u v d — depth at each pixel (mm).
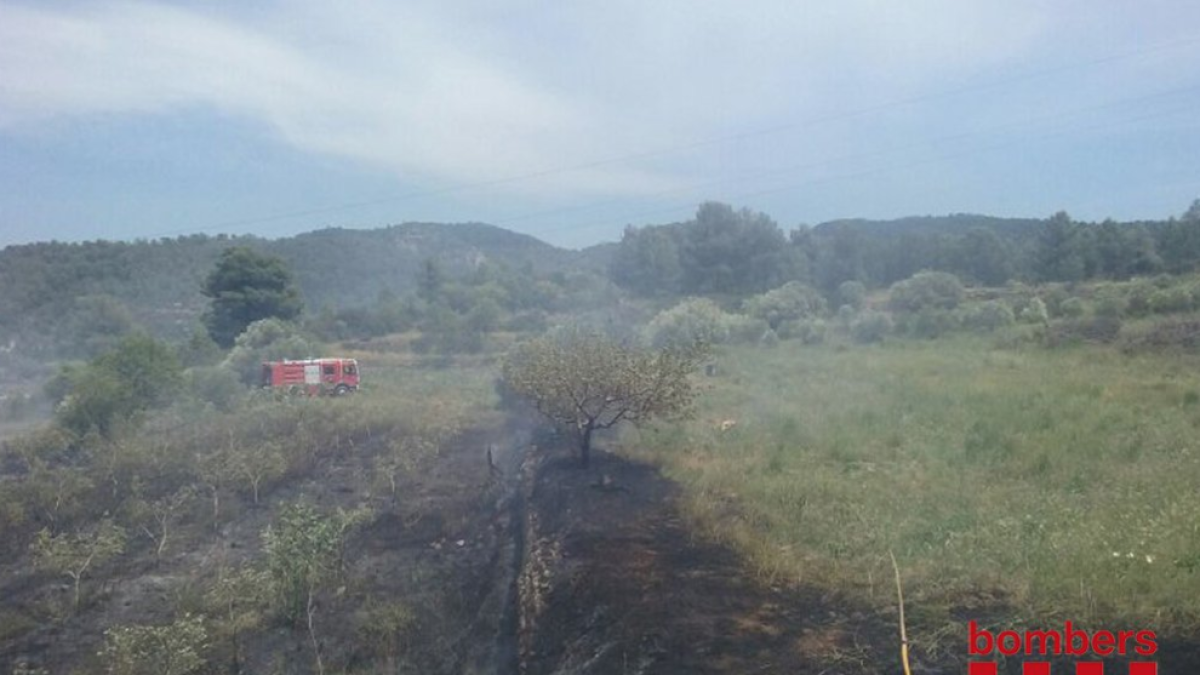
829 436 16078
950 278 40719
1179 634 7184
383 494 16062
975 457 13961
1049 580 8297
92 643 10734
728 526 11023
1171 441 13984
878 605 8359
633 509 12102
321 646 10039
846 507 11586
